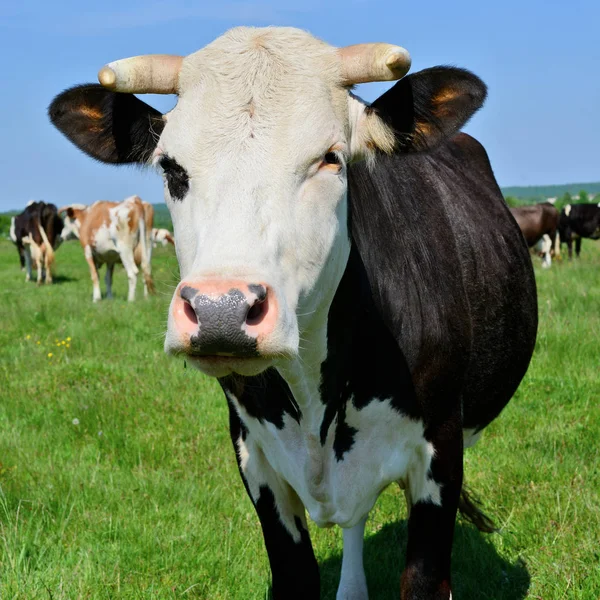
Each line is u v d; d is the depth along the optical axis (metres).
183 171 2.91
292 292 2.82
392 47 3.06
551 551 4.70
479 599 4.48
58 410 7.55
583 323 9.72
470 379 4.21
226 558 4.83
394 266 3.59
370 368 3.45
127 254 18.81
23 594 4.20
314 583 3.83
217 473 6.05
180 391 8.05
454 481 3.73
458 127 3.28
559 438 6.32
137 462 6.36
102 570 4.61
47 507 5.42
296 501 3.84
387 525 5.35
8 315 13.67
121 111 3.44
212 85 3.00
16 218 25.77
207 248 2.70
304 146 2.88
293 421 3.48
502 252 4.61
